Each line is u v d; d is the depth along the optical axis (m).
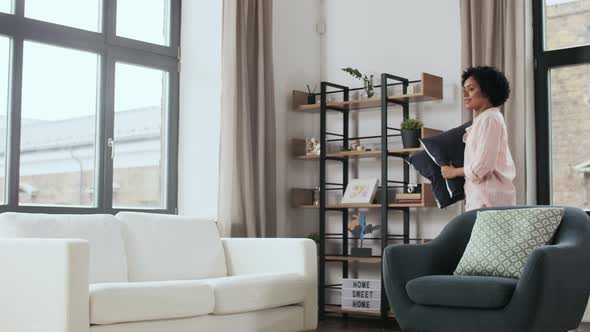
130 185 5.08
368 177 5.66
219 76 5.25
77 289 2.94
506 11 4.76
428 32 5.41
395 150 5.15
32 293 3.04
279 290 3.80
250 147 5.15
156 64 5.24
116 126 5.01
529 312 3.10
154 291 3.18
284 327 3.88
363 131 5.70
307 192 5.76
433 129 5.13
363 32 5.76
